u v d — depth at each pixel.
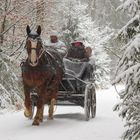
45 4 17.19
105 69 31.97
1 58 15.89
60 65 12.52
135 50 7.21
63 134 10.02
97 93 25.06
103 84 31.58
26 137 9.62
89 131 10.52
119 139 9.30
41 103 11.52
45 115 13.84
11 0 15.89
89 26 31.31
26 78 11.30
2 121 12.30
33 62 10.94
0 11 16.03
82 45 14.22
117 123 12.01
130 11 7.43
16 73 16.31
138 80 7.18
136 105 7.67
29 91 11.66
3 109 14.84
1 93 15.22
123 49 7.45
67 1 29.06
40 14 17.19
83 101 12.76
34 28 17.19
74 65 13.34
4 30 16.27
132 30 7.55
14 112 14.43
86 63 13.34
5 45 16.59
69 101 12.91
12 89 15.72
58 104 12.98
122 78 7.31
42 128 10.94
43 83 11.39
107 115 14.03
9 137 9.65
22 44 16.56
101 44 31.81
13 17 15.89
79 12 30.11
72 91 12.79
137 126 7.69
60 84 12.92
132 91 7.50
